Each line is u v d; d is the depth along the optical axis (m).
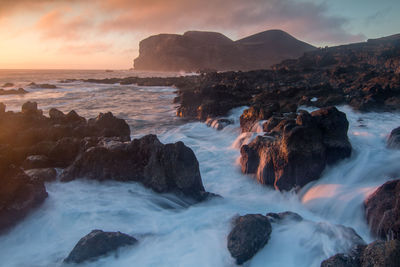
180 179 7.31
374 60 54.97
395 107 18.33
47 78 88.00
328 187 7.24
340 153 8.13
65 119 14.47
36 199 6.30
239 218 5.61
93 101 31.58
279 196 7.75
